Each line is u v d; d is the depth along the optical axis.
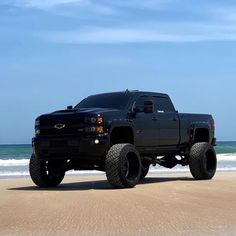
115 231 5.74
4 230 5.87
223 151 74.31
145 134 12.22
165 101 13.26
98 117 11.03
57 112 11.66
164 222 6.30
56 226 6.09
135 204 8.00
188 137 13.79
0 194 9.93
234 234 5.49
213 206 7.72
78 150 11.05
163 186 11.29
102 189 10.95
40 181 11.97
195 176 13.70
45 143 11.39
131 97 12.23
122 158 10.97
